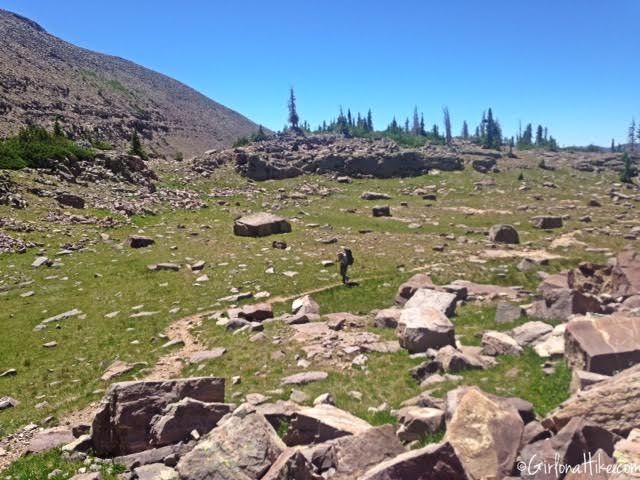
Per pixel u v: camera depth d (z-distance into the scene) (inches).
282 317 1174.3
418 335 895.7
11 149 2721.5
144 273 1626.5
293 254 1868.8
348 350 906.7
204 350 995.9
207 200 3129.9
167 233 2220.7
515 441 437.4
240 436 468.4
